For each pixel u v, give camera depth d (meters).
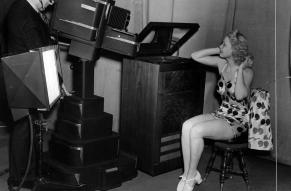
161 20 4.38
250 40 4.27
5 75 2.70
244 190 3.63
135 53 3.50
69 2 3.26
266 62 4.20
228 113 3.65
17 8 3.15
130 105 3.92
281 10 4.01
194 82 3.93
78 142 3.39
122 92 3.99
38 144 3.22
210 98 4.66
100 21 3.28
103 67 4.53
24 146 3.37
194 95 3.96
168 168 3.91
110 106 4.55
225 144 3.48
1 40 3.29
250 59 3.59
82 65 3.49
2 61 2.66
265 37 4.16
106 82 4.53
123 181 3.65
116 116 4.50
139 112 3.83
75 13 3.26
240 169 4.12
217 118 3.60
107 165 3.51
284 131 4.20
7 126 4.80
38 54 2.64
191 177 3.51
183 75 3.81
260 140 3.42
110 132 3.62
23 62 2.65
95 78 4.64
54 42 3.44
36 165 3.39
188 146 3.47
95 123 3.50
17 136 3.34
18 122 3.33
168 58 4.04
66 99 3.55
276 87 4.16
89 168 3.39
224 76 3.69
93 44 3.32
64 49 4.51
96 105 3.54
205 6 4.38
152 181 3.72
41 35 3.24
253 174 4.00
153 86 3.66
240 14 4.30
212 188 3.64
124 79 3.95
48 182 3.24
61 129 3.58
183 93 3.85
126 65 3.91
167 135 3.82
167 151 3.87
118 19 3.43
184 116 3.92
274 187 3.71
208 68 4.57
